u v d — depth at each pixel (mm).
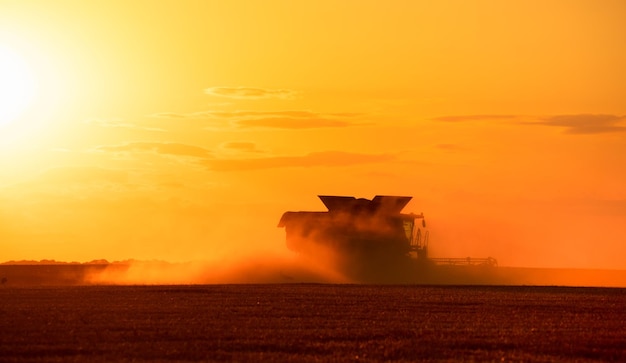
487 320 66688
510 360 49219
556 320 67250
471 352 51562
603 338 57625
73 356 49469
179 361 47938
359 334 58250
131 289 93500
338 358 49031
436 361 48562
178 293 88062
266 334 57750
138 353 50250
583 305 78812
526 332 60031
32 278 122375
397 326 62438
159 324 62406
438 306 76625
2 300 79688
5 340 54781
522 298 85312
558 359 49812
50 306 74188
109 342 54344
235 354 50094
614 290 97875
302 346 53031
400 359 49219
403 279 116812
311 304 77188
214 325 62188
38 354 50344
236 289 93875
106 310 71250
